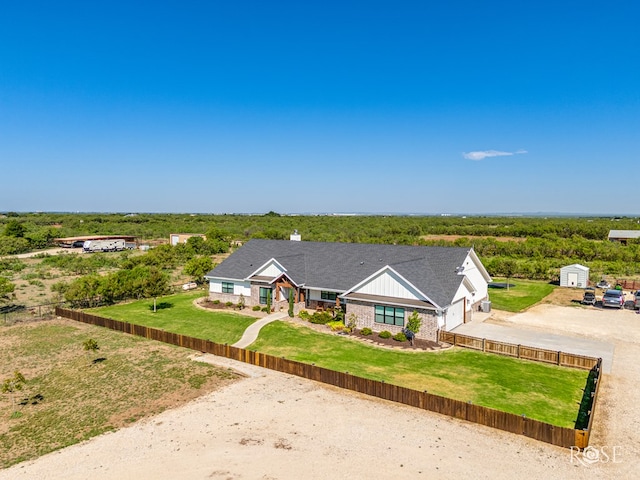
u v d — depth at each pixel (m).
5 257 80.06
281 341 29.98
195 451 16.39
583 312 38.91
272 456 15.94
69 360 26.73
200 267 50.66
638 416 18.95
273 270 38.94
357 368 24.78
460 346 28.69
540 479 14.44
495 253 77.94
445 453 16.05
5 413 19.95
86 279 40.81
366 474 14.77
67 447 16.91
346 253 41.31
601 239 105.06
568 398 20.78
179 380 23.41
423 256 37.47
